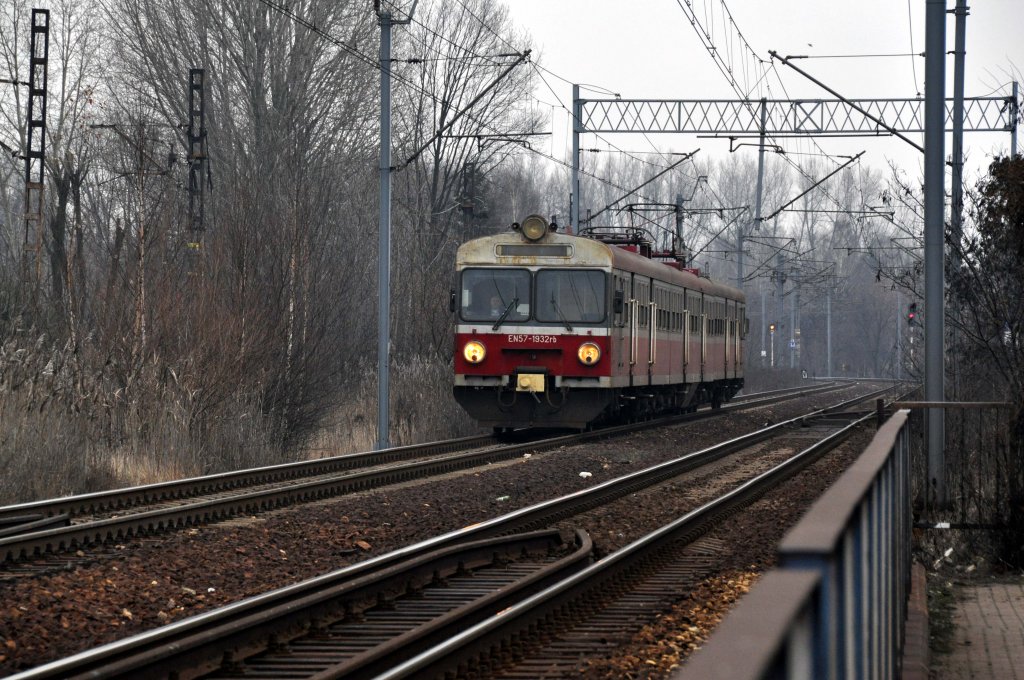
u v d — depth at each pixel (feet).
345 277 347.15
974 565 152.35
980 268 208.64
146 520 160.86
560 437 309.42
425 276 417.49
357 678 89.86
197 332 262.67
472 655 97.04
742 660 26.09
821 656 33.99
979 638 105.29
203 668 94.48
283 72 519.19
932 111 198.08
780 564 34.42
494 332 312.09
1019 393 150.10
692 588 131.03
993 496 166.50
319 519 174.40
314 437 323.78
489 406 316.60
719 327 460.96
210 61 528.63
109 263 286.25
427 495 204.23
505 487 218.18
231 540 155.22
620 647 105.09
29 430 209.36
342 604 115.24
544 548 159.84
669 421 395.34
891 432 87.61
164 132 528.63
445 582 133.08
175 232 292.20
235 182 359.87
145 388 247.50
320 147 520.83
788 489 222.07
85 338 254.68
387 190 297.94
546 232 311.88
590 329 308.40
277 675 95.14
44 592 120.26
